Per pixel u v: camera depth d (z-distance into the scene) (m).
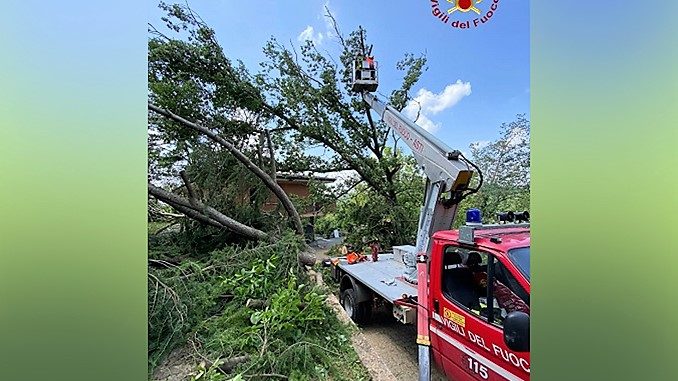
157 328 2.81
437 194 3.46
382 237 6.79
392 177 7.92
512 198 6.63
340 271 4.71
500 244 2.23
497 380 2.09
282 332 2.95
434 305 2.72
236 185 5.49
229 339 2.82
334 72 7.99
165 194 4.55
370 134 8.12
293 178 8.48
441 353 2.64
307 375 2.53
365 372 2.77
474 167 3.27
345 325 3.42
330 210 8.31
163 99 5.81
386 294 3.47
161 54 6.34
